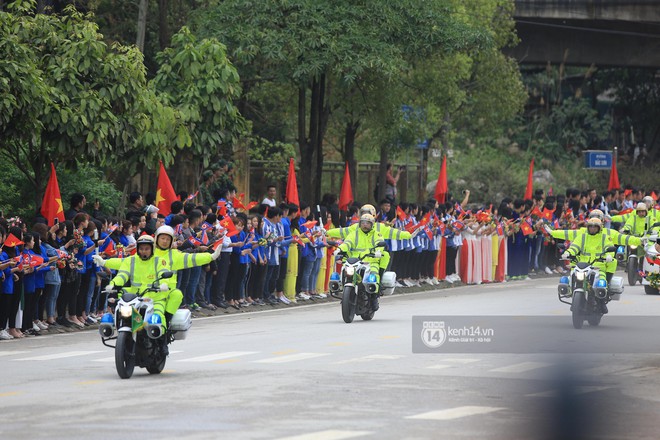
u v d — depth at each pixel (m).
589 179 152.50
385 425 28.88
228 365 40.84
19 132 58.38
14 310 51.03
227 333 52.03
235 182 94.12
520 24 147.00
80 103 60.47
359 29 79.56
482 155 147.25
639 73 171.62
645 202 84.06
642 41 152.00
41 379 37.72
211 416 30.16
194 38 71.69
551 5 142.25
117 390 35.00
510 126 162.25
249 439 27.03
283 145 99.25
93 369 40.44
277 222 67.31
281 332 52.25
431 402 32.47
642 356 43.53
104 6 91.00
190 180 84.81
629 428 29.12
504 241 89.56
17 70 56.47
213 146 70.81
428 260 82.12
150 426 28.77
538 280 91.06
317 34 77.56
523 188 136.62
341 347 46.22
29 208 72.38
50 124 59.28
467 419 29.80
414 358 42.56
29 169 72.94
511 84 119.19
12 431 28.22
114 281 39.34
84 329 55.25
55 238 54.06
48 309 53.75
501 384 36.09
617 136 177.12
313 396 33.50
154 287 39.00
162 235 39.84
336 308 67.00
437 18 83.38
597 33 150.25
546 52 149.75
